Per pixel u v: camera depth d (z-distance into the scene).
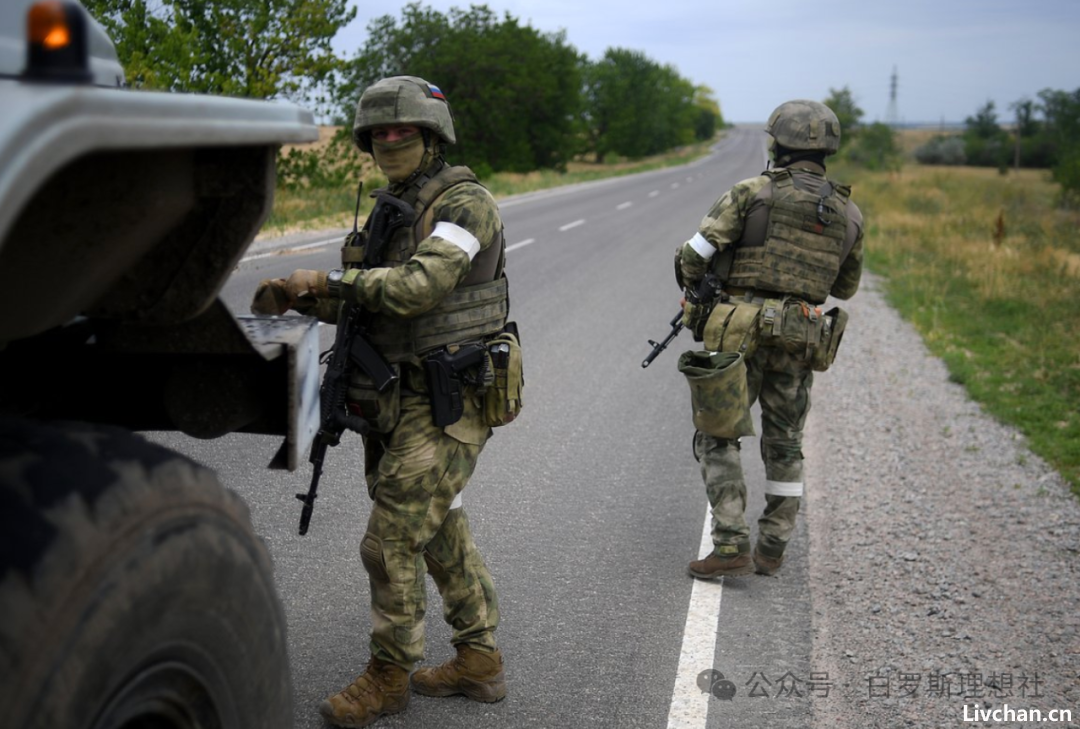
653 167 66.00
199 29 14.98
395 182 2.64
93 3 12.70
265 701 1.64
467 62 34.16
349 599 3.62
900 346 9.11
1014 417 6.73
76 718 1.17
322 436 2.64
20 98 1.06
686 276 3.96
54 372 2.03
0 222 0.98
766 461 4.09
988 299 11.84
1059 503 5.10
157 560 1.30
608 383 7.21
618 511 4.75
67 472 1.25
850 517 4.84
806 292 3.80
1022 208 28.41
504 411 2.78
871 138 53.91
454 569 2.95
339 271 2.50
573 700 3.08
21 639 1.11
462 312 2.65
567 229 18.48
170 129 1.27
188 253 1.70
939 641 3.61
